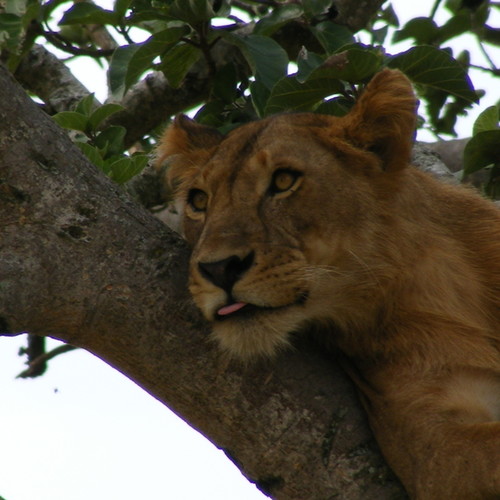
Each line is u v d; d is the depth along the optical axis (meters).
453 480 8.98
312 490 9.17
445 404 9.49
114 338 9.27
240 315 9.55
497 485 8.76
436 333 10.30
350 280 10.30
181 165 12.38
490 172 13.88
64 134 9.52
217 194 10.31
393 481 9.25
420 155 14.26
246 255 9.71
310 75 12.20
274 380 9.32
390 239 10.49
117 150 13.84
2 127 9.11
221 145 10.86
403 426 9.39
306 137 10.54
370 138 10.77
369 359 10.30
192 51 13.98
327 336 10.35
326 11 14.96
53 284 9.03
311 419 9.27
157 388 9.42
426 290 10.51
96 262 9.18
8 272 8.87
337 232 10.23
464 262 11.03
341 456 9.20
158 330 9.25
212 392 9.26
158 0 14.44
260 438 9.22
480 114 13.80
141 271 9.30
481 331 10.59
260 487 9.38
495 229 11.44
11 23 14.78
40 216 9.10
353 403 9.52
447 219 11.34
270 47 13.31
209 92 16.53
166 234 9.67
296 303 9.92
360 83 12.55
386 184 10.70
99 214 9.31
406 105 10.81
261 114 13.13
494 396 10.28
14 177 9.08
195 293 9.35
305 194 10.17
